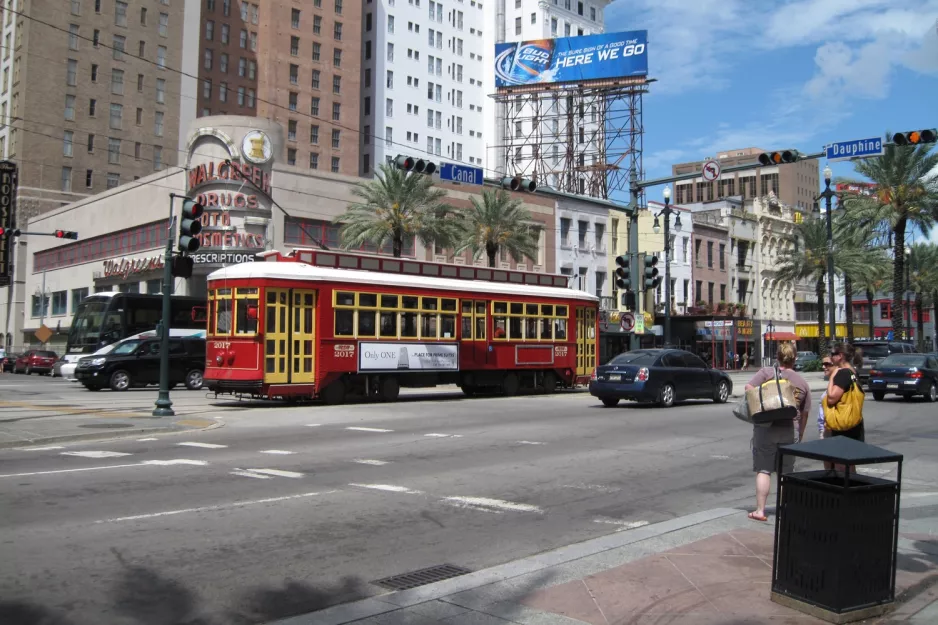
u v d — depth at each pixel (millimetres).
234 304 21234
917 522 7953
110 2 75250
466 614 5188
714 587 5664
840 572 4926
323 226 45094
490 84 99750
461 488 9844
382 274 24016
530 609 5266
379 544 7102
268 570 6242
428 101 93875
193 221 17859
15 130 71875
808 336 78375
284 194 43438
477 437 15047
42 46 71750
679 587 5676
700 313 62250
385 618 5117
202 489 9398
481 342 26359
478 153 99312
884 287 67062
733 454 13094
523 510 8641
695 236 65562
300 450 13023
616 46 63250
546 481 10445
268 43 80000
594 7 106250
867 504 5023
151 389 30969
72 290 59500
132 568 6191
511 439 14781
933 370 26172
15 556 6445
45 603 5363
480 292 26469
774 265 76062
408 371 24047
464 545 7141
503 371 27406
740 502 9258
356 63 85688
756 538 7125
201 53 79312
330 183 45500
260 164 42625
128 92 76062
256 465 11312
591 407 22203
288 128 80312
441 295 25250
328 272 22516
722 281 68500
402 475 10711
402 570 6332
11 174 66938
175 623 5082
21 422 16031
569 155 64500
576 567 6258
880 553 5078
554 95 66125
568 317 29688
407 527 7766
